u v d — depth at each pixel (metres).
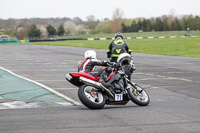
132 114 15.68
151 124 13.52
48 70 39.66
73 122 13.84
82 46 109.44
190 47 94.69
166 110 16.92
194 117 15.03
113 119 14.48
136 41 148.00
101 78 17.62
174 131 12.40
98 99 17.34
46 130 12.47
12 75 33.56
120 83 17.80
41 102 19.42
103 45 114.44
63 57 62.34
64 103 19.11
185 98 21.42
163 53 72.50
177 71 38.47
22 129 12.61
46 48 98.94
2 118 14.70
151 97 21.83
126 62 22.48
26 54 71.62
